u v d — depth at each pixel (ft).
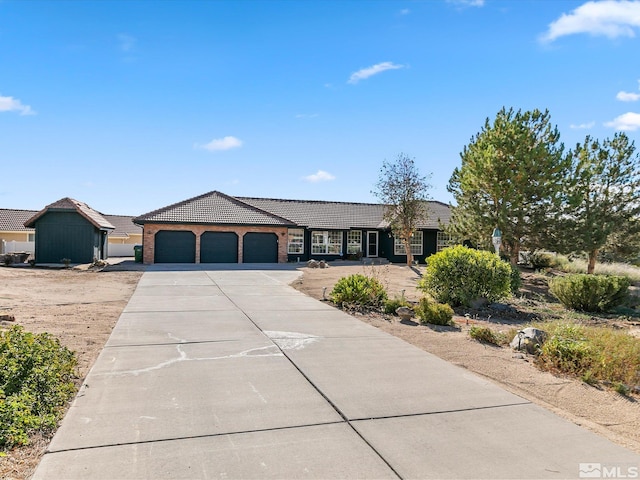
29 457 13.19
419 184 90.68
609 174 73.00
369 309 39.93
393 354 25.12
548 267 86.43
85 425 15.14
